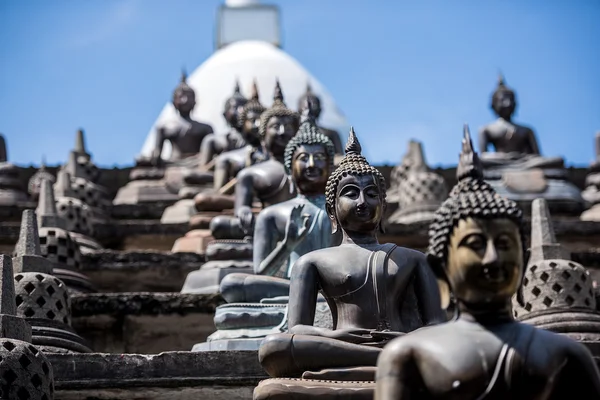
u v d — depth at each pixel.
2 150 27.38
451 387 8.93
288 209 15.39
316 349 11.50
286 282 15.05
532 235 15.77
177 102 29.30
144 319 17.39
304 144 15.21
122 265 20.03
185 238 21.36
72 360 14.09
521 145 27.78
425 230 21.55
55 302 15.33
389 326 11.84
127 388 14.09
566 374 9.08
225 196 21.73
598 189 26.80
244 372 14.12
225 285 15.08
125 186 27.84
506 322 9.25
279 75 35.84
